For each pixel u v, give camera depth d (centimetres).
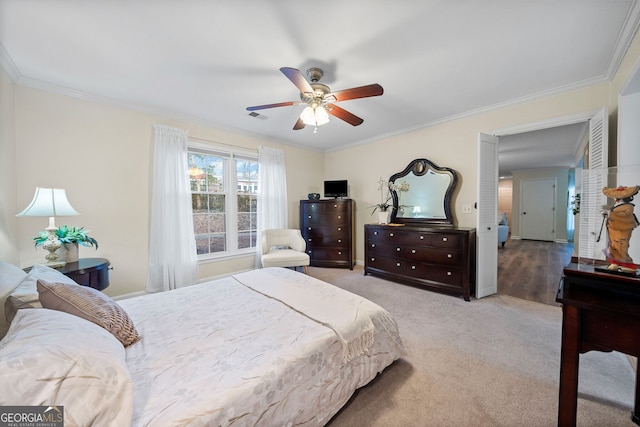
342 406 130
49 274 151
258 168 424
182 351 112
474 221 330
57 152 250
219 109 311
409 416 132
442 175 355
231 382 93
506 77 236
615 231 115
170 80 238
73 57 200
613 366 172
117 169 287
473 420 129
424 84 249
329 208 456
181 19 160
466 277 292
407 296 309
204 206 372
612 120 226
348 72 224
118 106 286
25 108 232
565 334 105
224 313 151
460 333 218
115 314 121
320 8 152
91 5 147
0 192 197
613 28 170
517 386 153
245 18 159
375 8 152
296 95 272
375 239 385
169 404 82
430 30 172
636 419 128
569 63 213
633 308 92
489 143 306
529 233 798
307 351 115
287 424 102
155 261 309
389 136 423
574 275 114
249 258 417
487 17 159
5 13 151
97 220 274
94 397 69
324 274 414
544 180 771
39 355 67
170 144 319
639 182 117
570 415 105
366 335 142
